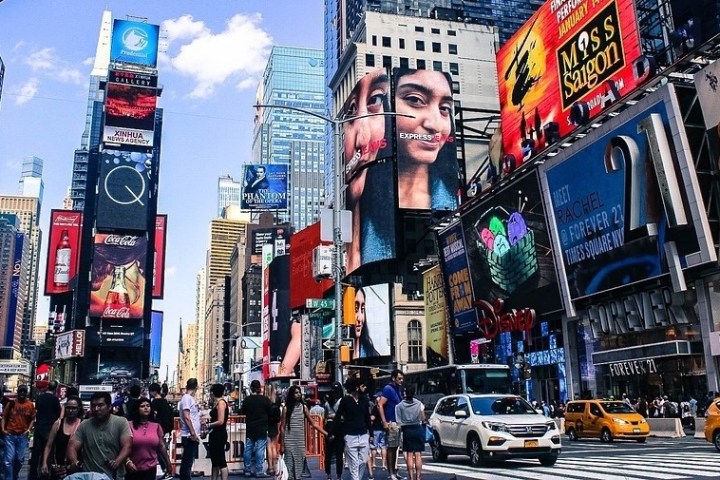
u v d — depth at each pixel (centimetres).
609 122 3903
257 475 1527
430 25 11738
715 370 3512
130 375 13475
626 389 4278
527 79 5700
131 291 13862
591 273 4269
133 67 15000
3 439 1383
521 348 5209
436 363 6888
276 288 13662
